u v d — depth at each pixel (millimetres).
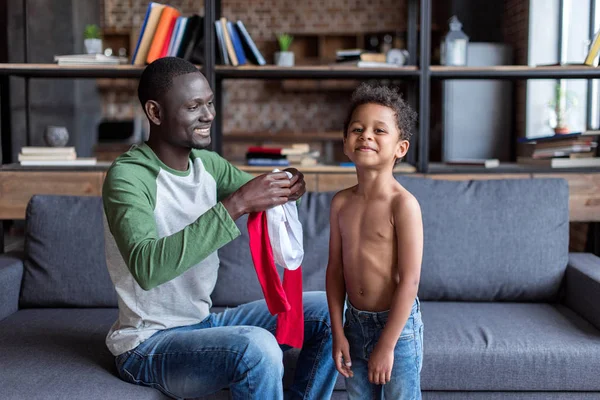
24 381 1600
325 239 2354
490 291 2355
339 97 7422
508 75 3014
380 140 1538
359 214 1620
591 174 2893
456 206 2395
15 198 2992
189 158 1846
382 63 3156
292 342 1784
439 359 1915
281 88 7383
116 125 6613
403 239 1547
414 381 1595
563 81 4277
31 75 3201
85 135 6824
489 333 2012
